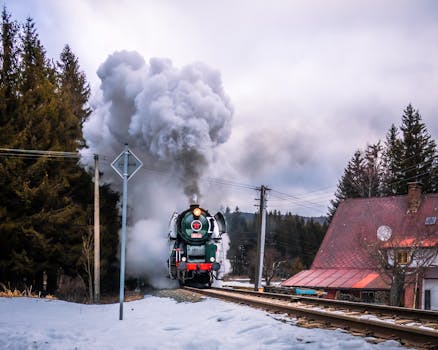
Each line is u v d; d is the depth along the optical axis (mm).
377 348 6258
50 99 26375
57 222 23406
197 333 8320
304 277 33188
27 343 7609
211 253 19453
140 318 11312
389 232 29719
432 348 6195
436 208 34000
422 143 52781
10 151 23375
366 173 58906
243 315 9617
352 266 32969
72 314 12602
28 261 22500
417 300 28797
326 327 8141
